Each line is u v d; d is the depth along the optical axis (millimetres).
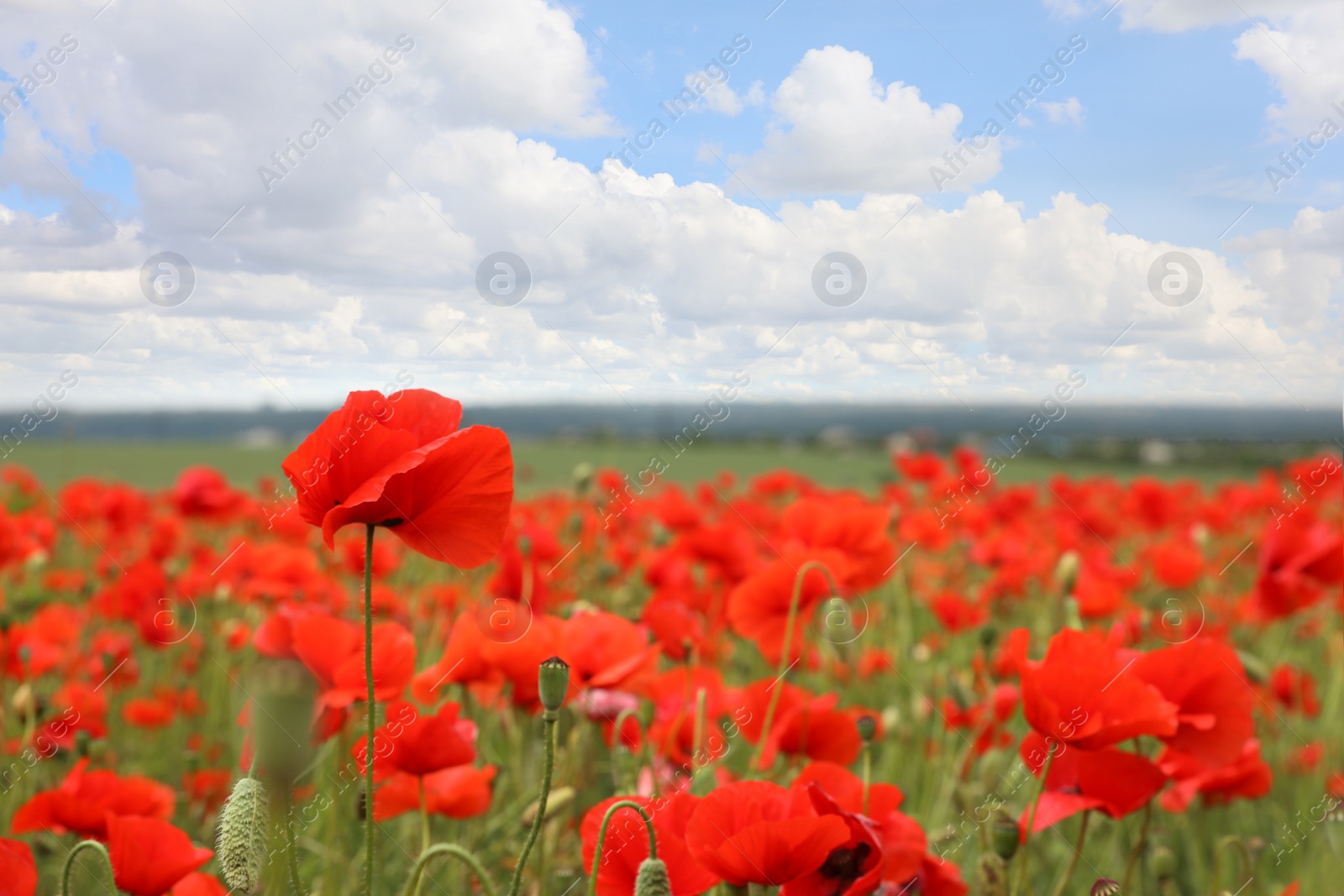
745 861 530
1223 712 608
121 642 1290
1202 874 806
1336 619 1647
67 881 479
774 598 961
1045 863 887
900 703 1291
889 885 582
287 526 1468
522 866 493
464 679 741
